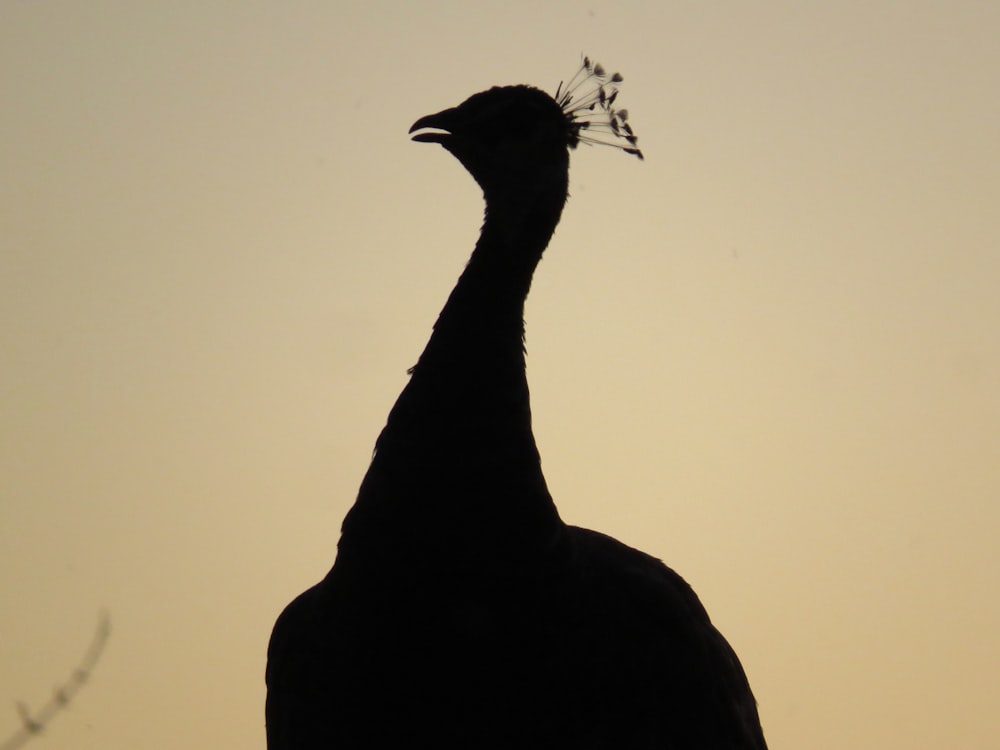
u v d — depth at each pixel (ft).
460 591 24.31
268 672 28.96
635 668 26.45
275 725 28.89
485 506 24.49
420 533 24.39
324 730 25.71
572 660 25.17
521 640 24.43
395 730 24.72
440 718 24.54
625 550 29.55
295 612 28.02
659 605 27.66
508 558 24.41
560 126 29.81
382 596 24.44
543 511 24.97
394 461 24.88
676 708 27.40
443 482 24.53
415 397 25.20
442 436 24.72
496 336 25.61
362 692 24.72
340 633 24.97
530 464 25.12
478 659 24.29
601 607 26.35
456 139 29.89
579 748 25.48
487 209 29.09
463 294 26.27
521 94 29.86
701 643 28.55
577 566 25.98
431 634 24.29
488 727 24.61
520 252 27.20
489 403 25.00
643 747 26.58
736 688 29.96
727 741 28.78
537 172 28.99
